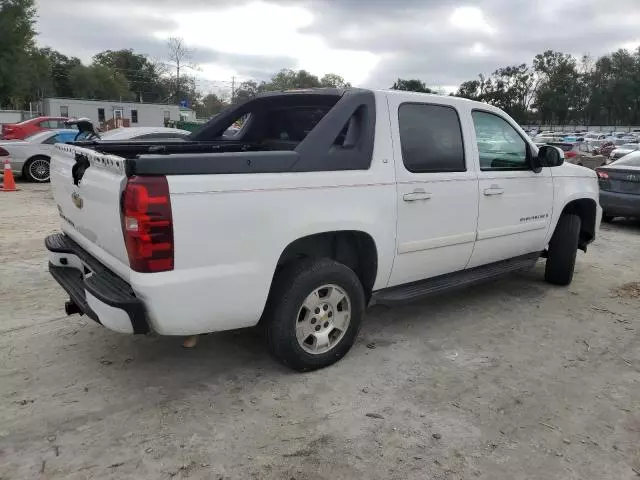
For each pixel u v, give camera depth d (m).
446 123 4.54
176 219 3.05
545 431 3.32
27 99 76.31
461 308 5.39
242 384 3.74
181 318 3.20
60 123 16.75
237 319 3.44
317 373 3.93
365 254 4.12
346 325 4.00
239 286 3.34
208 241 3.18
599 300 5.75
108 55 102.69
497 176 4.94
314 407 3.49
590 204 6.30
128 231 3.01
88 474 2.80
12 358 3.99
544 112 114.81
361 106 3.97
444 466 2.97
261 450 3.04
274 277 3.74
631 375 4.07
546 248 6.08
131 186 2.97
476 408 3.54
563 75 112.31
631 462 3.06
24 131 16.08
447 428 3.31
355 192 3.83
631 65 115.81
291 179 3.49
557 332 4.85
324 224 3.67
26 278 5.80
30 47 59.84
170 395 3.57
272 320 3.67
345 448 3.09
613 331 4.91
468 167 4.69
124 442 3.06
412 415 3.44
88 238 3.77
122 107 53.47
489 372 4.05
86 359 4.02
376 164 3.97
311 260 3.78
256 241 3.36
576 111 115.69
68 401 3.45
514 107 108.69
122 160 3.02
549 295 5.87
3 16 54.91
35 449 2.98
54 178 4.39
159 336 4.44
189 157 3.10
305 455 3.02
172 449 3.02
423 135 4.34
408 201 4.18
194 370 3.92
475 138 4.77
